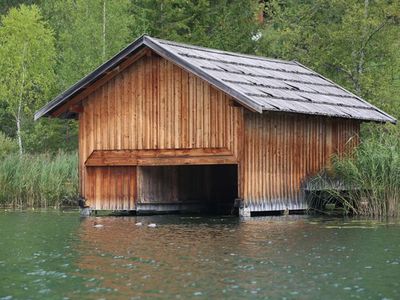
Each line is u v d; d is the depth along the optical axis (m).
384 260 19.62
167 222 28.86
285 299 15.50
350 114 32.41
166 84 30.59
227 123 29.33
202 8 53.06
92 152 32.16
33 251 21.56
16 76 60.19
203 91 29.78
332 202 33.03
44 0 72.06
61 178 38.03
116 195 31.97
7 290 16.47
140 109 31.12
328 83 36.31
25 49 60.41
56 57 65.00
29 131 61.81
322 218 29.67
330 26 47.09
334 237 23.83
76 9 65.38
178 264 19.16
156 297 15.68
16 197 37.72
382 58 46.25
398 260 19.62
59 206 37.59
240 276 17.61
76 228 27.19
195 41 52.03
